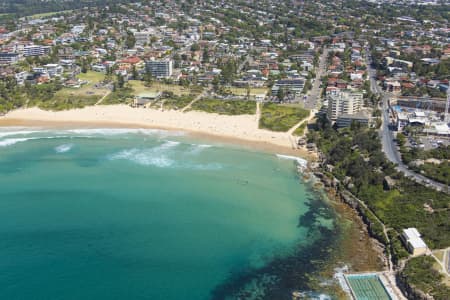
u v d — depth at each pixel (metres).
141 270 172.12
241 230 199.12
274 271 171.75
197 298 158.62
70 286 162.75
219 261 178.12
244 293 160.75
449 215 197.12
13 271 169.50
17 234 193.12
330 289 160.88
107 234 194.62
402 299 153.88
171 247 186.38
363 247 185.38
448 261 167.38
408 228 186.25
